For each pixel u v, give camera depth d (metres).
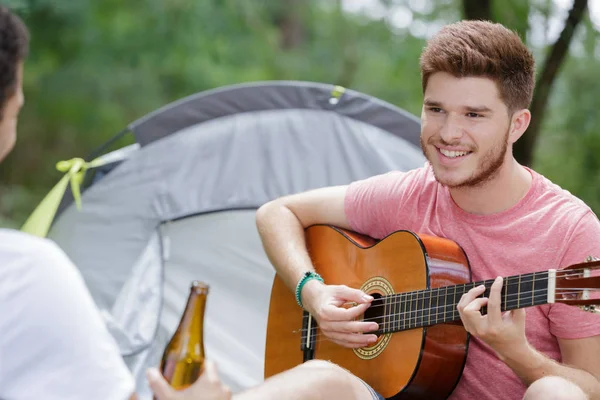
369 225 3.11
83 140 11.88
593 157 7.49
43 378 1.75
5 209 11.17
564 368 2.43
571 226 2.58
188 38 10.45
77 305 1.79
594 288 2.24
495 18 4.95
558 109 7.61
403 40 10.91
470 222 2.75
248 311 3.88
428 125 2.67
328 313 2.82
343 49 12.38
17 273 1.77
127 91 10.51
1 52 1.82
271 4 12.52
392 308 2.79
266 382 2.18
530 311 2.60
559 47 4.61
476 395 2.72
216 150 3.96
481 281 2.55
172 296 3.88
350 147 3.93
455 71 2.59
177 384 1.99
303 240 3.21
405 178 3.03
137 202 3.90
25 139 11.75
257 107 3.98
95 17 10.16
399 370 2.74
